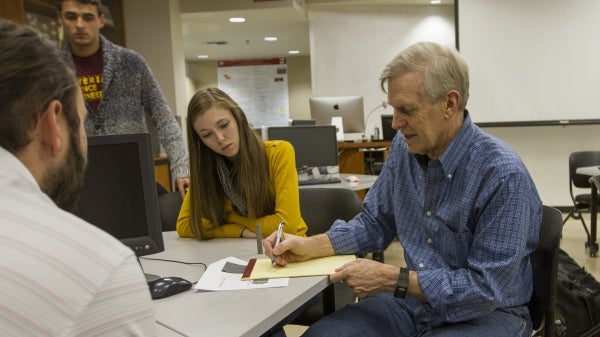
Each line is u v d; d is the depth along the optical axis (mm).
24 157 553
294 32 6883
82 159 622
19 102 527
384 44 5969
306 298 1063
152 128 3320
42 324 461
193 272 1245
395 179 1393
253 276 1155
